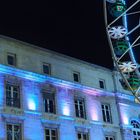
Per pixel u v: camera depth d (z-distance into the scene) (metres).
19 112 36.06
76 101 42.50
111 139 44.44
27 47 39.47
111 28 28.23
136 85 29.19
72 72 43.38
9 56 37.66
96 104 44.38
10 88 36.53
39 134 37.06
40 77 39.28
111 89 47.12
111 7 29.30
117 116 46.28
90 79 45.12
